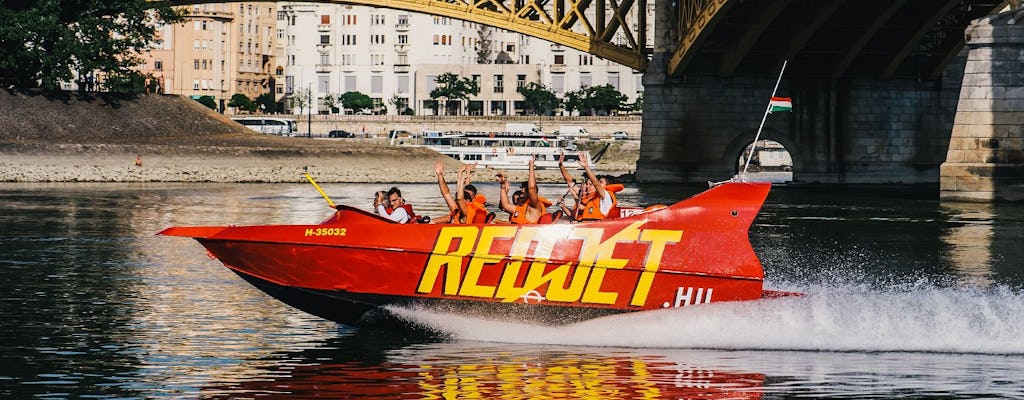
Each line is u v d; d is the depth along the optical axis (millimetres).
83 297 25188
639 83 168625
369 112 166375
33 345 19953
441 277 19219
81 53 105688
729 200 19172
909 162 94375
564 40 92188
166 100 114750
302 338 20469
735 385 17375
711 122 92125
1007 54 65625
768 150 143875
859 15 82188
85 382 17453
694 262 19188
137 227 45031
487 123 151125
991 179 65938
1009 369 18359
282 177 98500
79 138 104562
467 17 93750
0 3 104312
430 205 61625
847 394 16969
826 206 63000
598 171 123688
